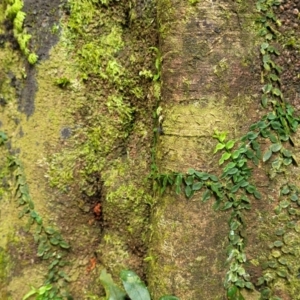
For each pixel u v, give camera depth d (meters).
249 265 0.53
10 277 0.60
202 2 0.52
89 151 0.60
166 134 0.54
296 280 0.52
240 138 0.52
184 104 0.52
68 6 0.59
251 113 0.53
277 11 0.52
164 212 0.54
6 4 0.61
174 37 0.52
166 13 0.53
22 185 0.60
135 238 0.60
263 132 0.52
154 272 0.55
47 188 0.60
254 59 0.52
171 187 0.54
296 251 0.52
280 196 0.53
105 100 0.60
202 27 0.52
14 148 0.61
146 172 0.59
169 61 0.53
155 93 0.57
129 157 0.60
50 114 0.60
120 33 0.60
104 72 0.60
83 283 0.61
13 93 0.61
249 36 0.52
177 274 0.53
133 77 0.59
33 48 0.60
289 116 0.53
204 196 0.52
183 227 0.53
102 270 0.59
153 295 0.55
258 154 0.52
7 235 0.61
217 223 0.53
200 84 0.52
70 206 0.61
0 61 0.62
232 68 0.52
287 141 0.53
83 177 0.60
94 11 0.59
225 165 0.52
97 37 0.60
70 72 0.59
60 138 0.60
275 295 0.53
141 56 0.59
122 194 0.59
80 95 0.60
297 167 0.53
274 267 0.53
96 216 0.62
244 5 0.52
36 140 0.60
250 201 0.53
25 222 0.60
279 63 0.53
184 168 0.53
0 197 0.62
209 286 0.52
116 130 0.60
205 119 0.52
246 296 0.53
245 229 0.53
